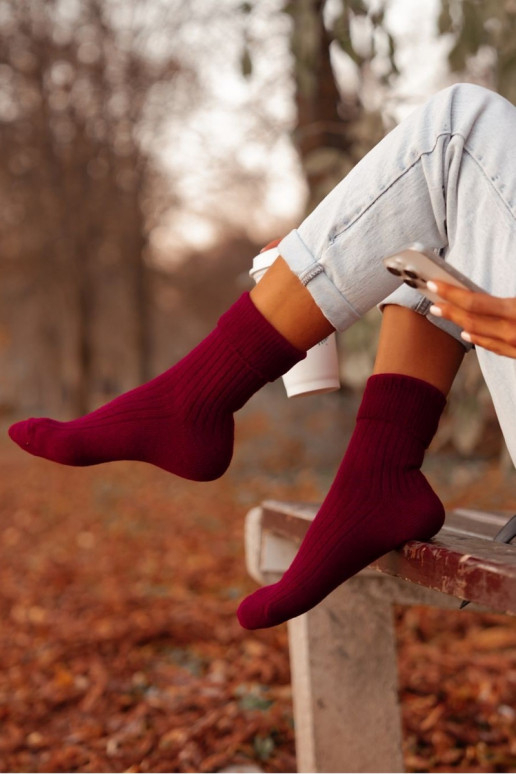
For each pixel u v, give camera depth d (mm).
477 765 2178
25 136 17891
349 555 1214
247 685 2781
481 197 1111
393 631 1813
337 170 2660
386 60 2641
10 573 5418
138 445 1301
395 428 1229
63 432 1312
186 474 1305
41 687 2947
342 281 1162
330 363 1475
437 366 1247
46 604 4430
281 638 3312
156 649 3359
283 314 1198
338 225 1159
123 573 5176
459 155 1119
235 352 1232
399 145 1154
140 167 17938
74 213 18484
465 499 6160
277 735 2389
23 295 21266
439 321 1233
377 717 1802
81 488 9734
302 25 2719
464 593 1005
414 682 2762
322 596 1246
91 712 2693
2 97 17531
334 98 5051
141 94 16500
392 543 1207
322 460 9359
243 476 9156
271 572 1937
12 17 16594
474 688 2676
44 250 19109
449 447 7457
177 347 31297
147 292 21719
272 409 10414
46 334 25828
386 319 1274
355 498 1216
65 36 16859
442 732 2355
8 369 33906
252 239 20844
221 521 7012
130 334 21453
